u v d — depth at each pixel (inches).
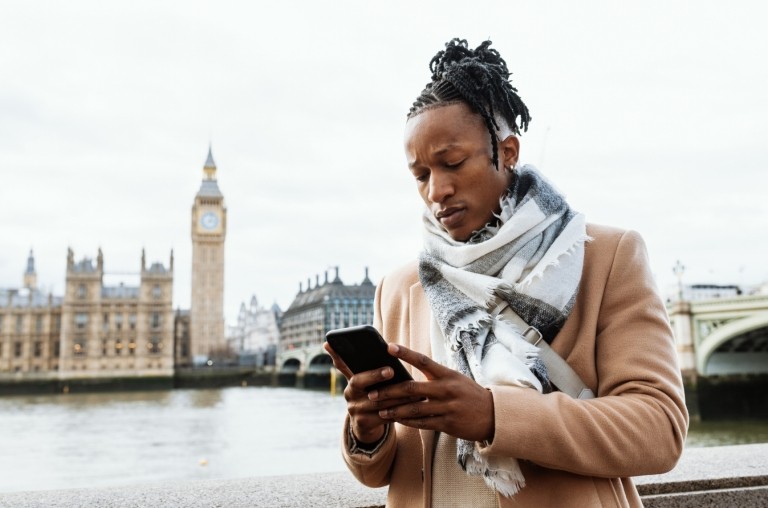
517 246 45.3
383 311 60.1
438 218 49.7
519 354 41.8
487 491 45.7
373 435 48.3
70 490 93.2
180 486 94.7
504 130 49.6
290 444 1315.2
